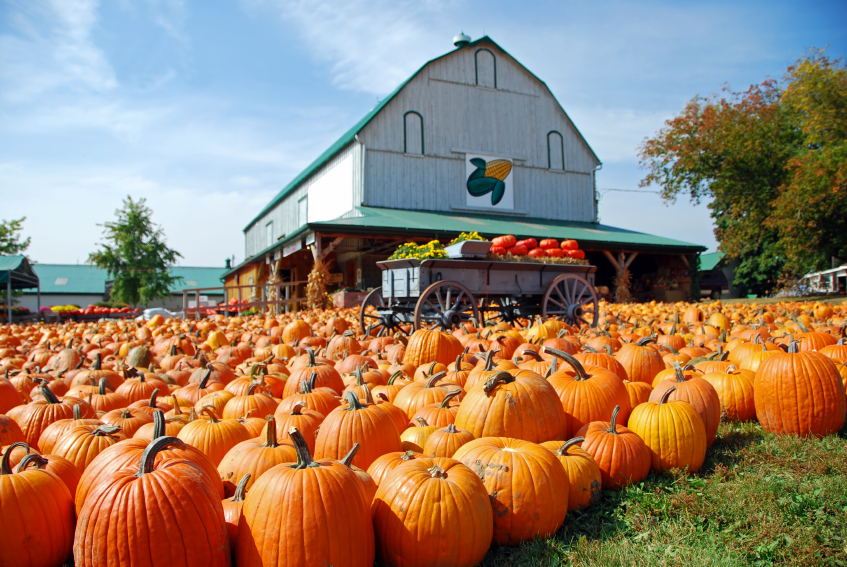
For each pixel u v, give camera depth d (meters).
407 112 25.89
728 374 4.97
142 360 7.34
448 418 3.94
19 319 26.59
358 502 2.47
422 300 8.88
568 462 3.26
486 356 4.55
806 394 4.25
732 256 30.61
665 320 13.12
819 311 12.57
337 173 27.33
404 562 2.58
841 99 24.25
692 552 2.76
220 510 2.49
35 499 2.68
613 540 2.94
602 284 31.55
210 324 13.45
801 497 3.22
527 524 2.87
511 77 28.45
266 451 3.20
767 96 28.77
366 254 26.59
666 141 29.70
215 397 4.76
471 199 27.05
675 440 3.62
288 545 2.31
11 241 36.12
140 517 2.26
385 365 6.25
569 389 4.13
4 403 4.98
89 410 4.35
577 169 30.08
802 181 23.66
